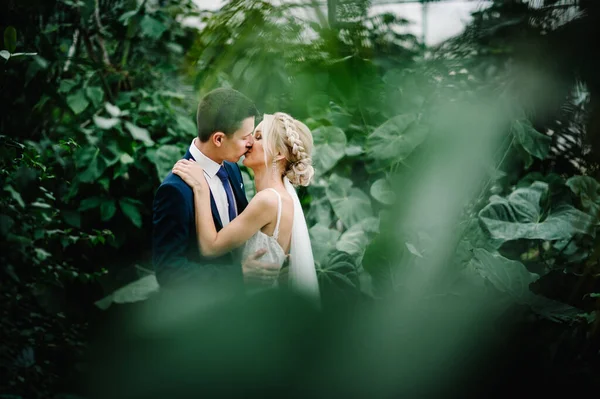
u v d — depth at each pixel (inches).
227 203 89.0
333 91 87.0
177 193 82.4
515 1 78.0
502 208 111.7
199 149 87.0
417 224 87.7
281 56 81.9
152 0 156.5
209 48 90.8
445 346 41.5
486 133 74.2
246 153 89.0
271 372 28.9
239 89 92.3
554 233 107.7
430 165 75.2
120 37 150.5
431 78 105.3
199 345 30.0
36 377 95.2
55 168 125.0
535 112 95.3
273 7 77.3
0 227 92.7
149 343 41.1
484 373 49.3
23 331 97.9
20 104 125.8
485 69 96.7
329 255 106.0
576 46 70.5
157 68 153.9
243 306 29.8
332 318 30.7
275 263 84.9
